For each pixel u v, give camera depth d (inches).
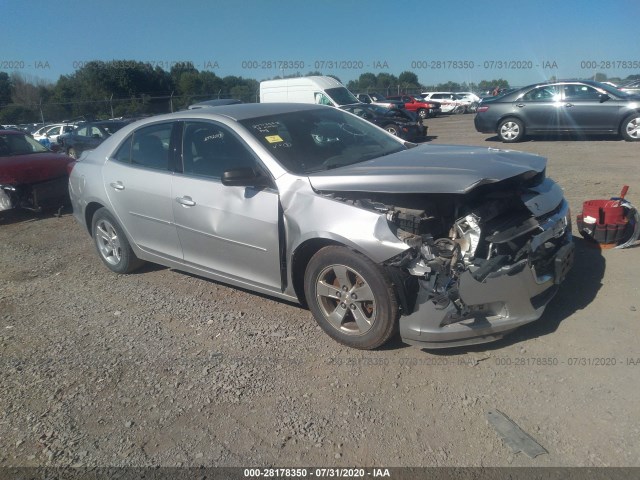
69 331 173.8
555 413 117.0
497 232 138.8
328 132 182.7
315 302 153.0
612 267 185.5
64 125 933.2
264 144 164.2
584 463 102.8
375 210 141.3
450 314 132.3
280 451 112.7
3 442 121.3
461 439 111.7
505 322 135.1
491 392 125.6
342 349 149.4
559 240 154.6
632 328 147.2
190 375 142.9
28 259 254.4
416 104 1256.8
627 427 111.0
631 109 492.7
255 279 167.3
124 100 1174.3
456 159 155.3
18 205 324.2
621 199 206.1
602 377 127.6
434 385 130.0
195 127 181.9
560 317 155.9
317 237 144.5
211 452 113.9
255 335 161.3
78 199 225.3
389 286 136.7
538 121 533.6
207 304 186.1
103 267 234.2
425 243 135.3
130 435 121.0
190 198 176.4
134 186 195.9
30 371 150.6
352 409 123.8
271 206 155.7
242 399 130.8
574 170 355.9
